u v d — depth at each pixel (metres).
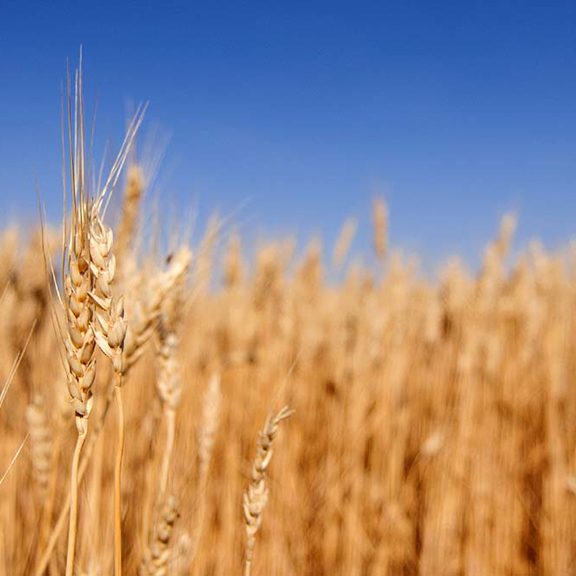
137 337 0.53
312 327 1.59
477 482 1.35
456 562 1.29
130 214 0.60
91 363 0.40
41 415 0.60
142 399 0.93
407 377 1.64
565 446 1.43
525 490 1.46
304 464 1.44
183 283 0.58
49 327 1.05
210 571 1.04
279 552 1.13
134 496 0.75
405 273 1.66
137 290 0.57
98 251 0.40
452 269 1.74
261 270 1.49
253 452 1.25
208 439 0.65
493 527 1.36
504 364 1.62
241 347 1.40
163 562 0.52
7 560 0.74
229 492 1.11
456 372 1.60
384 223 1.47
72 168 0.40
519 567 1.34
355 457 1.34
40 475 0.60
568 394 1.54
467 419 1.42
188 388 1.12
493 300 1.65
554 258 1.80
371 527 1.32
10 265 1.02
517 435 1.51
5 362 0.95
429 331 1.69
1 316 0.97
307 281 1.73
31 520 0.79
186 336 1.27
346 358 1.52
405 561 1.30
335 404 1.45
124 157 0.42
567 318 1.72
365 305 1.53
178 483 0.63
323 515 1.30
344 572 1.24
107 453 0.82
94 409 0.63
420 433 1.55
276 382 1.39
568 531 1.28
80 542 0.61
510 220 1.62
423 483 1.41
